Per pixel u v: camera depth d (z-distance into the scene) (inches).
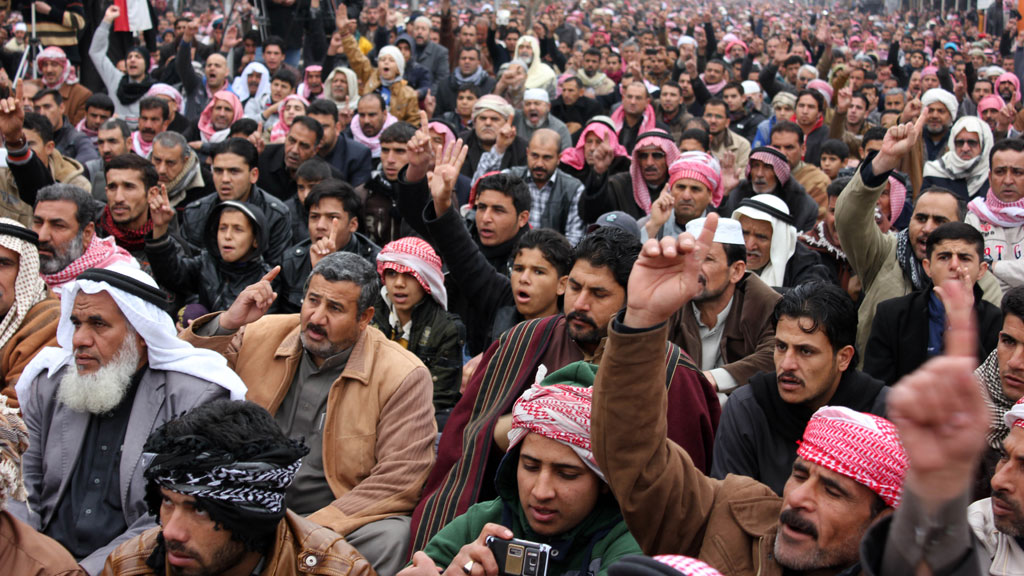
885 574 66.6
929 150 422.9
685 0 2196.1
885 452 97.5
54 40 509.7
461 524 130.0
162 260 232.2
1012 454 112.1
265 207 274.4
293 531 121.7
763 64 877.2
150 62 582.6
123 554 122.2
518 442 121.0
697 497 113.7
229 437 111.7
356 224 253.1
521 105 499.5
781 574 105.0
